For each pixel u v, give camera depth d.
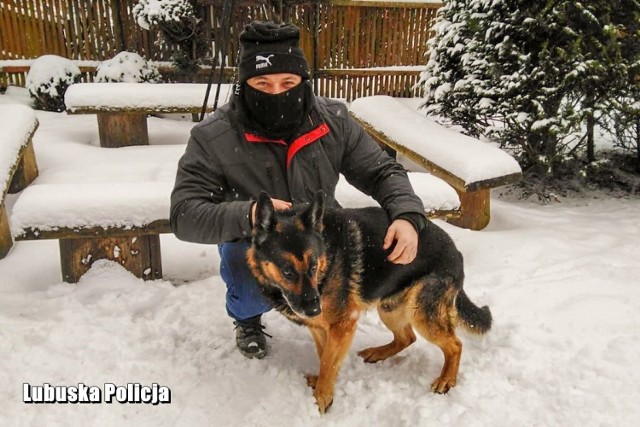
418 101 8.84
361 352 3.01
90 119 7.65
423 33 9.25
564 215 4.98
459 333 3.09
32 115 5.30
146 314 3.33
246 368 2.88
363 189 2.90
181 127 7.61
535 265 3.88
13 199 4.97
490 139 5.92
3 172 3.88
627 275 3.65
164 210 3.49
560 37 4.98
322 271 2.36
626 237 4.38
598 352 2.80
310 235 2.28
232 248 2.66
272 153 2.62
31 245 4.16
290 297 2.25
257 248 2.35
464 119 5.81
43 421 2.45
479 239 4.30
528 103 5.11
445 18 6.11
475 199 4.60
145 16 7.76
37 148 6.09
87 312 3.28
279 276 2.28
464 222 4.70
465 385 2.64
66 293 3.53
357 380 2.80
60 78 7.98
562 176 5.92
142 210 3.47
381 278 2.57
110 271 3.68
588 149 5.77
